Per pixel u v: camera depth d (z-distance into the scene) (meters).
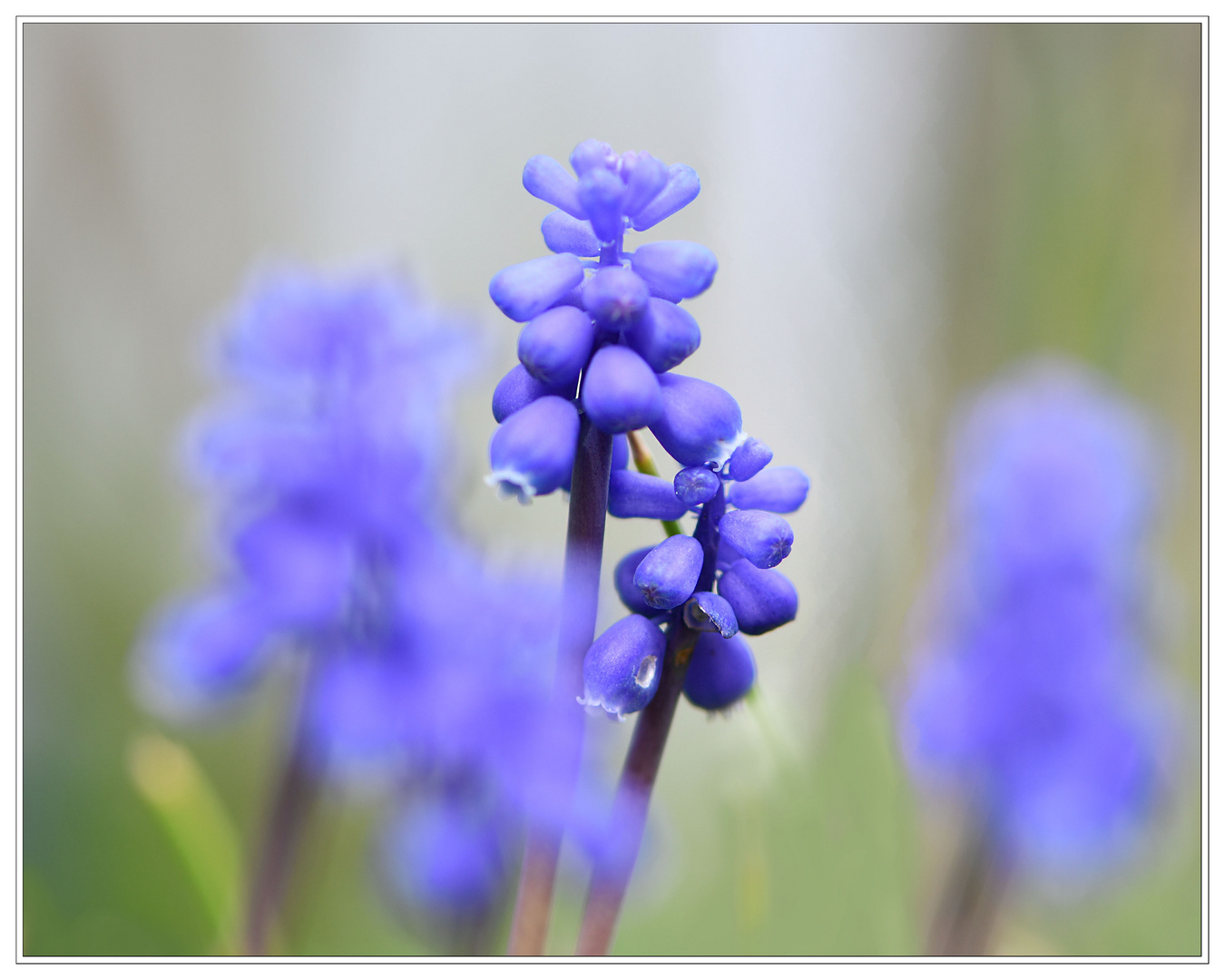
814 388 0.79
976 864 0.44
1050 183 0.76
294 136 0.88
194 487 0.43
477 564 0.39
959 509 0.49
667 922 0.45
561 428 0.29
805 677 0.51
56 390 0.78
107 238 0.82
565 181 0.30
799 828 0.40
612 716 0.29
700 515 0.30
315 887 0.48
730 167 0.88
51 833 0.53
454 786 0.36
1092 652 0.44
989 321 0.78
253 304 0.40
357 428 0.39
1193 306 0.73
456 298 0.88
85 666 0.64
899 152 0.83
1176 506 0.69
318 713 0.36
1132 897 0.52
